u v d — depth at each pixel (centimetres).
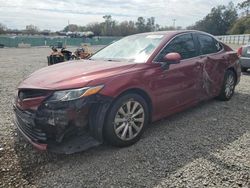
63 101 307
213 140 385
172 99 426
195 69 466
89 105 319
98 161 328
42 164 322
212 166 313
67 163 324
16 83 843
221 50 562
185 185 277
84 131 329
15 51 3209
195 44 491
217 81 538
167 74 408
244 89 707
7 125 446
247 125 444
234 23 9025
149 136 400
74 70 366
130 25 9688
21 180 290
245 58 934
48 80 337
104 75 343
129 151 353
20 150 356
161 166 315
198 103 545
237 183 279
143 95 384
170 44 436
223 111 517
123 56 435
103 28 9812
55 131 310
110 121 340
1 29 8356
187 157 335
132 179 290
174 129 427
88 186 279
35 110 316
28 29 9462
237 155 339
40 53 2767
